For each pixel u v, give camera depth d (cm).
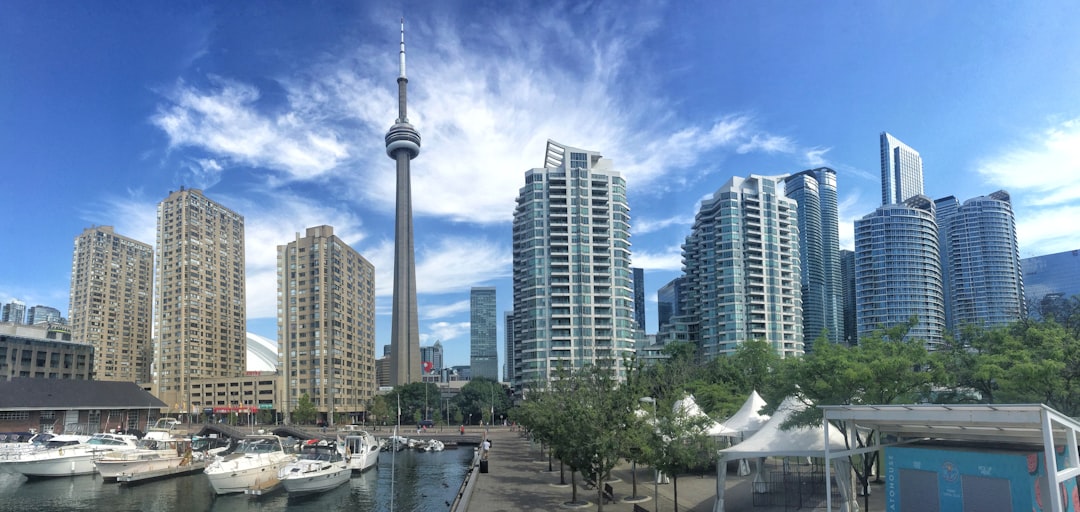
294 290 18700
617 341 16538
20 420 11019
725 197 17550
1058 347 3528
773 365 6956
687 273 19700
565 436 3406
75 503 5475
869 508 3097
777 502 3369
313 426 16712
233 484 5631
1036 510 2009
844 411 2178
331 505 5209
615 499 3809
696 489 4062
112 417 12475
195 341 19650
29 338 15188
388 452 10012
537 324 16388
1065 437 2116
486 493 4181
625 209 17562
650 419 3159
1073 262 19962
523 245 17338
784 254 17812
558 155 18162
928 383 3303
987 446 2266
